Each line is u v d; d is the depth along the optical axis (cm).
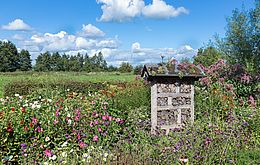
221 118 759
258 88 1104
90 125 618
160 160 466
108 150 498
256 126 688
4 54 7331
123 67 5769
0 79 3150
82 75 4334
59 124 584
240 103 952
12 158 507
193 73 756
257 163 478
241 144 582
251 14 1327
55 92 1014
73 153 505
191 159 469
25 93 1597
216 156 489
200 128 620
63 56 7688
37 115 571
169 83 744
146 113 829
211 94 897
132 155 463
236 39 1348
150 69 714
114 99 916
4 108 600
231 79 1129
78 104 731
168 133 679
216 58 1394
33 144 525
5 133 504
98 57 7438
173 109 749
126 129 661
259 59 1277
